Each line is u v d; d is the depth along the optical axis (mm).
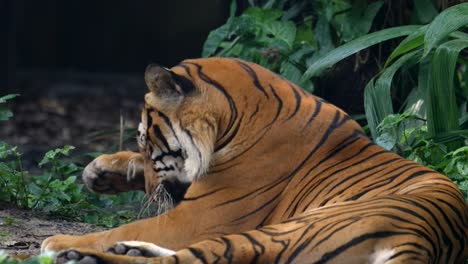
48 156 11727
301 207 8703
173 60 39969
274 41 13633
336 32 13648
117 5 39875
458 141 11211
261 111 9062
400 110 12844
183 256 7504
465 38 11844
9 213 11227
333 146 8930
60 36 39656
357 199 8469
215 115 9047
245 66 9352
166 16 39906
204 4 39750
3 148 11602
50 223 10977
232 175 8914
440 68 11094
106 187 10344
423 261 7277
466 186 10133
